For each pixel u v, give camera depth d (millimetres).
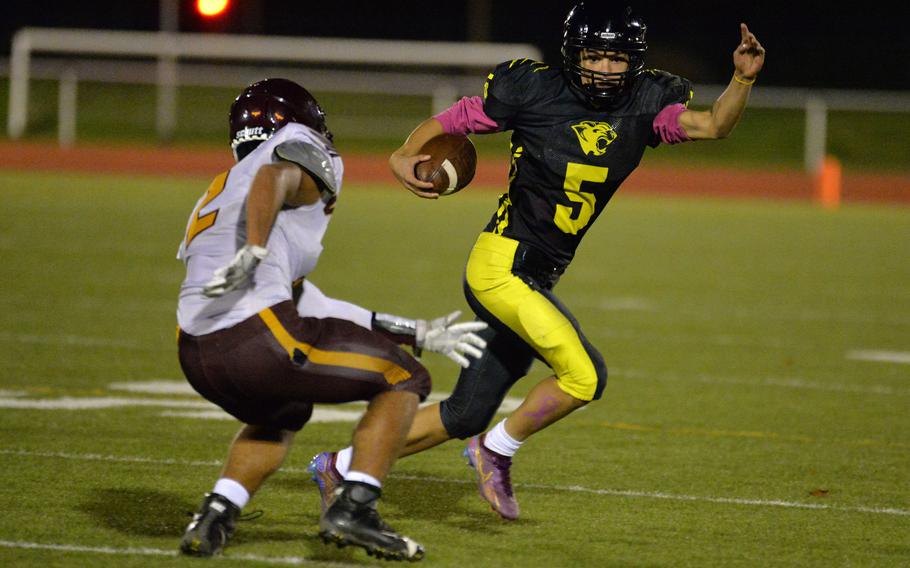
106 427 19531
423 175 14289
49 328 28578
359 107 91688
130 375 23891
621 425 20859
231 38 90750
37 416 20141
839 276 42250
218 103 92812
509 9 110562
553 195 14469
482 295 14430
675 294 37219
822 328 31953
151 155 76688
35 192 62219
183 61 107750
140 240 45219
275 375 12430
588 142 14266
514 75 14477
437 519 15016
